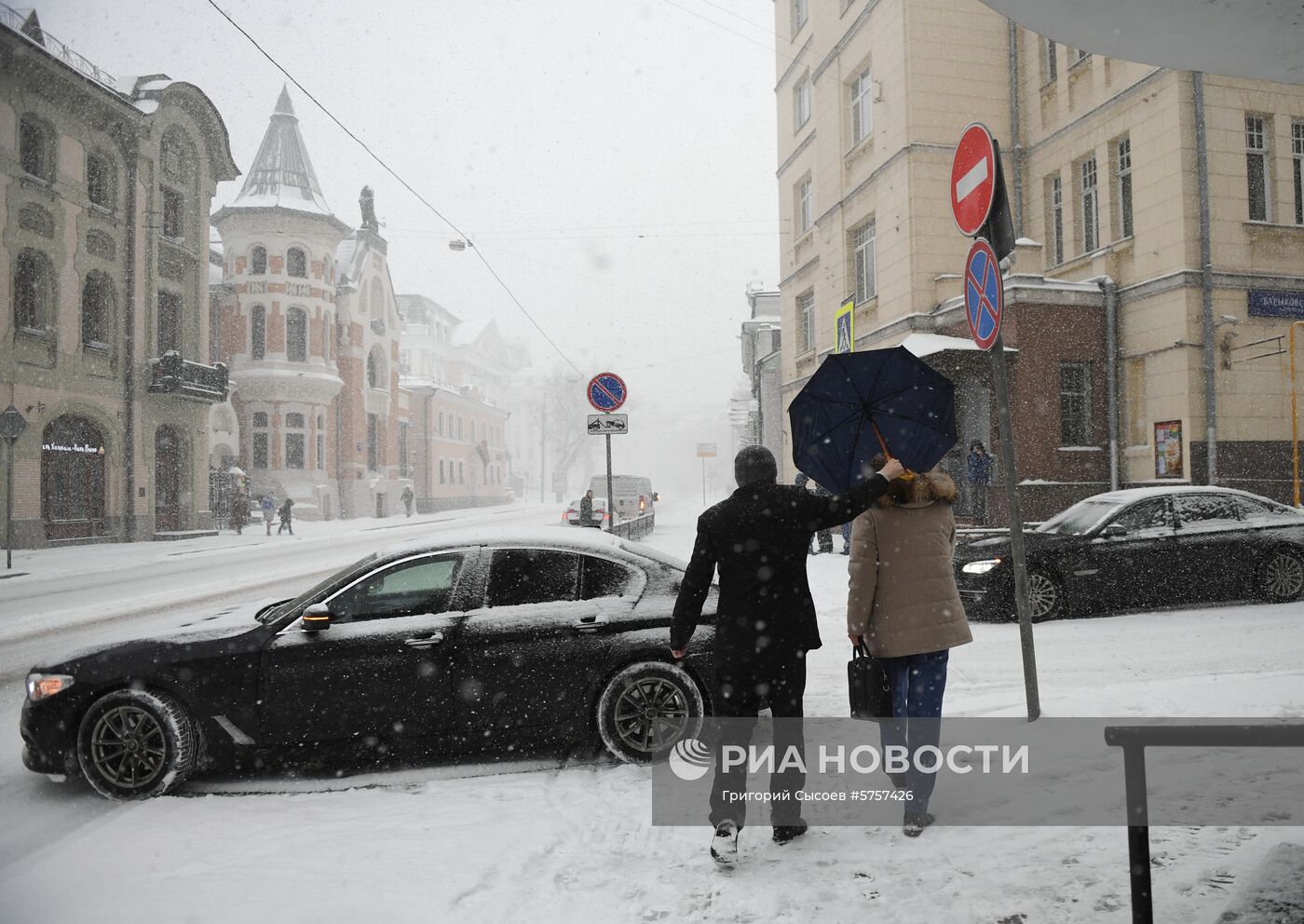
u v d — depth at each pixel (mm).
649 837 4023
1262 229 15969
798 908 3195
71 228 26812
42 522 25672
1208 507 9984
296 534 34938
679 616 3785
